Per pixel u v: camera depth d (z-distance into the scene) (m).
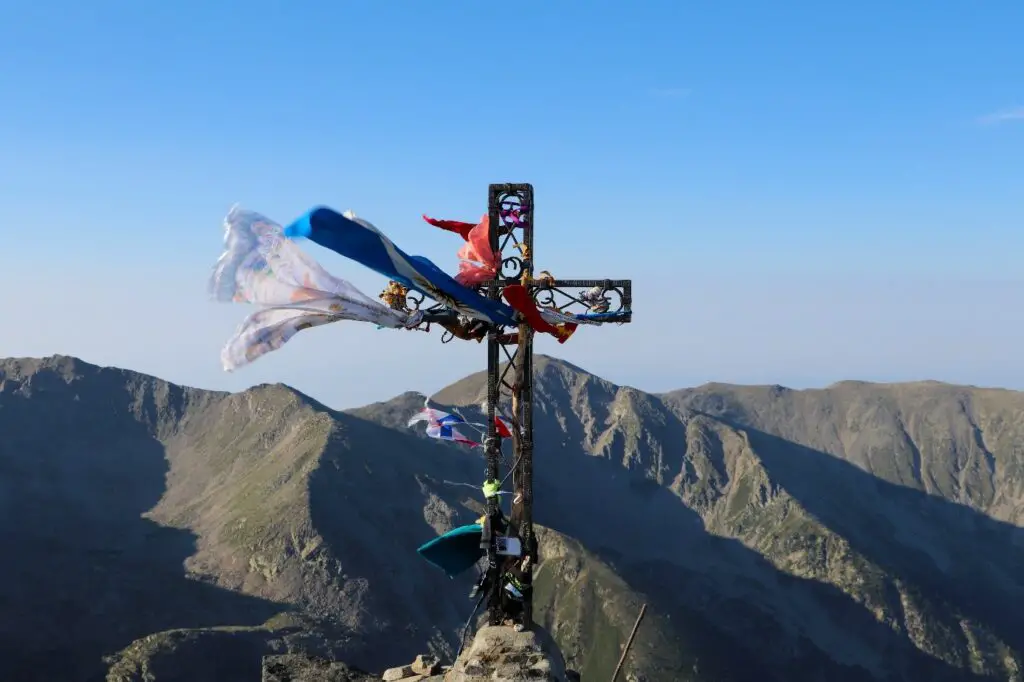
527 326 15.95
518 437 16.14
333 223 13.37
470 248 16.20
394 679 20.05
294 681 19.94
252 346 14.70
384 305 15.12
